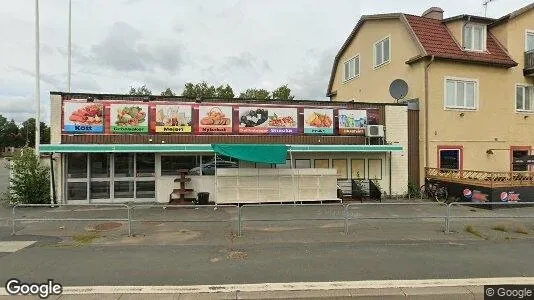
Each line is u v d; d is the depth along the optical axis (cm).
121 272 664
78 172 1438
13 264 706
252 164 1568
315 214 1238
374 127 1645
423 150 1767
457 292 580
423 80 1784
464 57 1805
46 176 1423
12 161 1442
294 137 1595
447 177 1634
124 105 1441
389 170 1706
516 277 648
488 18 1873
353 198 1611
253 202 1441
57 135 1390
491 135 1891
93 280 624
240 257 757
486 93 1884
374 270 681
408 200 1617
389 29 2050
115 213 1245
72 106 1398
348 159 1664
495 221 1145
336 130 1641
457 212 1328
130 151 1373
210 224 1066
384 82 2095
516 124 1956
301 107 1603
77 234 941
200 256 762
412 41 1856
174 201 1452
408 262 731
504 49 1952
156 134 1467
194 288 591
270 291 580
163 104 1474
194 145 1420
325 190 1502
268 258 752
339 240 899
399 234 962
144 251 796
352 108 1662
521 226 1066
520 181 1471
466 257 766
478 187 1468
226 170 1431
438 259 752
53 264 707
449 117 1806
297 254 781
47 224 1055
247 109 1548
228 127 1530
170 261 729
